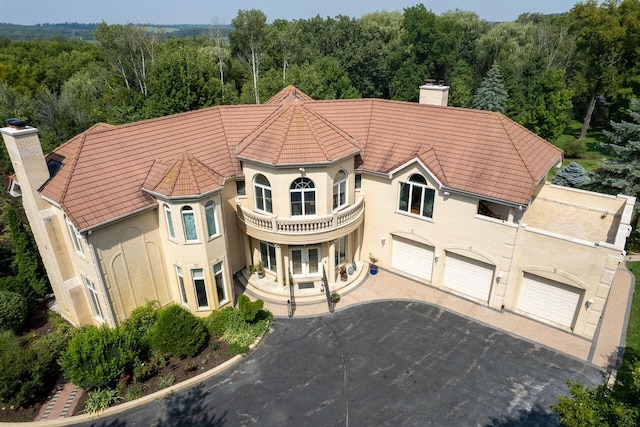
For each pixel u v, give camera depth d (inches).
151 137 962.1
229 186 1017.5
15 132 778.8
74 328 943.7
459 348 861.2
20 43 4510.3
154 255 916.6
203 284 934.4
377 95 3203.7
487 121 978.7
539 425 690.8
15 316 923.4
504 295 956.0
